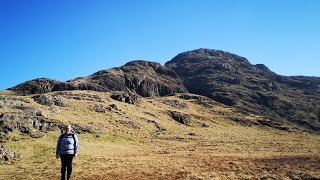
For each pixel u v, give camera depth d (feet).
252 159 146.72
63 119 299.38
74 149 62.23
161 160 142.51
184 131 432.66
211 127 530.27
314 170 106.63
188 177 90.68
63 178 61.62
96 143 239.30
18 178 91.25
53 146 197.88
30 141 202.69
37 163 133.49
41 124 252.83
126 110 480.64
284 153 204.54
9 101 310.24
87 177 90.22
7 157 135.54
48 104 367.25
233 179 89.30
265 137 447.01
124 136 305.12
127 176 92.02
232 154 189.88
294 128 634.84
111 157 161.17
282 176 94.48
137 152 201.57
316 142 407.03
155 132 391.24
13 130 218.18
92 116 367.86
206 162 130.11
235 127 569.23
